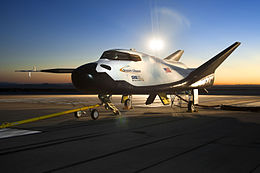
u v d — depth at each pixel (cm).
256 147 471
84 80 803
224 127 718
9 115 1090
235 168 350
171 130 672
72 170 347
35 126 769
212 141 525
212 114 1079
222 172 334
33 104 1822
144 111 1242
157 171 340
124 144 505
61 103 1945
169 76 1041
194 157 406
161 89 975
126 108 1325
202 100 2350
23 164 377
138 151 448
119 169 350
